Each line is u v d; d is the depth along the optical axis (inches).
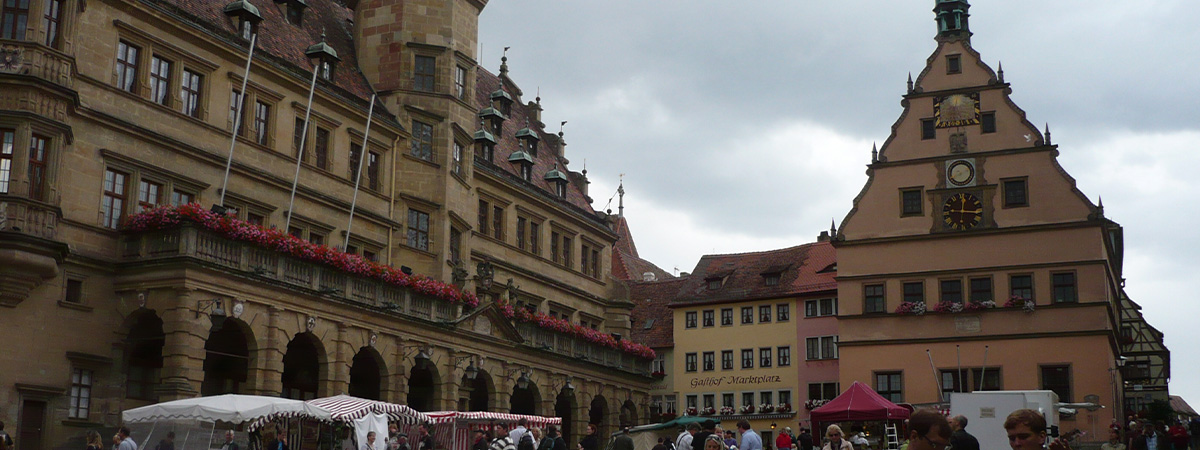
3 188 1262.3
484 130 2253.9
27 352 1295.5
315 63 1827.0
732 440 1409.9
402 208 1924.2
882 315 2333.9
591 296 2615.7
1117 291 2650.1
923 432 365.4
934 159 2357.3
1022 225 2266.2
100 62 1419.8
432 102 1999.3
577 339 2292.1
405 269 1803.6
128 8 1459.2
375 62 2000.5
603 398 2394.2
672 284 3257.9
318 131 1782.7
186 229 1362.0
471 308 1913.1
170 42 1524.4
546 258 2447.1
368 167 1877.5
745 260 3048.7
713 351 2913.4
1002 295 2252.7
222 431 1209.4
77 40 1387.8
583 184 2792.8
